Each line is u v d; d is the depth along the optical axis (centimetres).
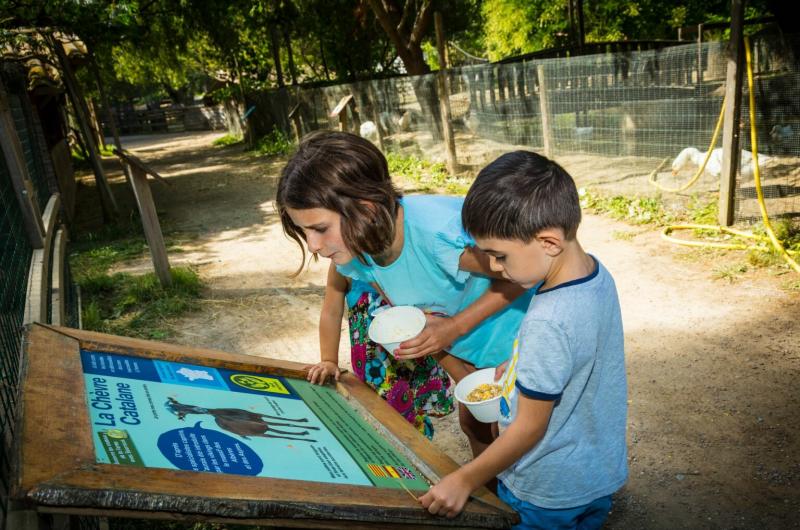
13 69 848
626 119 859
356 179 171
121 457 125
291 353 500
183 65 2297
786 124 681
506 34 2053
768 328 455
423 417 253
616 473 176
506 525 153
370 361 245
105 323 571
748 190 712
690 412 368
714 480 312
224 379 189
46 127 1259
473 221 157
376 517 132
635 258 620
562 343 153
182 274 662
